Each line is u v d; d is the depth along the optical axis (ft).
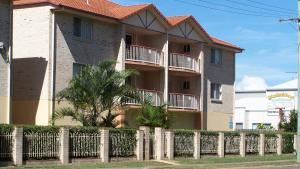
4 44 102.94
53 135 90.48
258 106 265.34
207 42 158.40
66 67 116.88
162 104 126.72
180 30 148.36
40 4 115.55
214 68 165.27
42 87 114.21
